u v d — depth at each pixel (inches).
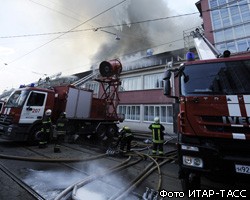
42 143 298.5
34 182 155.5
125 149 309.0
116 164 229.8
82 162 230.8
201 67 154.5
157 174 199.0
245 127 120.0
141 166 227.6
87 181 158.7
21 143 330.6
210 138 127.6
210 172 118.2
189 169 125.5
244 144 119.3
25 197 128.1
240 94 129.4
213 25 546.6
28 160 215.9
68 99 364.2
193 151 125.7
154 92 660.7
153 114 650.2
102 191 145.8
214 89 139.0
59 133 279.9
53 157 241.0
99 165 221.6
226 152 122.2
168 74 172.7
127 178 179.9
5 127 295.3
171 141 451.8
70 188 141.3
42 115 327.0
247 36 478.6
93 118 407.8
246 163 111.5
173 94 172.1
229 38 509.0
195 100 136.3
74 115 373.1
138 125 679.7
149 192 145.5
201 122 130.3
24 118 302.2
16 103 311.4
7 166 191.2
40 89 329.7
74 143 368.2
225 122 125.1
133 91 724.0
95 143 395.9
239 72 142.8
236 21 505.4
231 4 523.5
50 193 137.0
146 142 422.6
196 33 370.6
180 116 141.0
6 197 125.0
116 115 462.9
